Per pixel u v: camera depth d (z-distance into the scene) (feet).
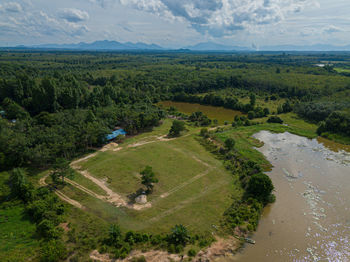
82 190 197.57
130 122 335.47
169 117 434.71
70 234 146.30
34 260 127.44
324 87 534.37
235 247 142.00
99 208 174.50
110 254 133.18
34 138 245.04
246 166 230.48
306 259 134.21
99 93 469.98
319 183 216.74
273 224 162.30
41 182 208.03
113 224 152.66
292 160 264.72
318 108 407.64
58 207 166.91
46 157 224.33
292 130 362.53
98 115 344.49
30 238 143.54
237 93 597.93
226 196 190.80
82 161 250.16
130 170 231.09
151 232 151.33
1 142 228.63
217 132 348.18
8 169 226.58
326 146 305.94
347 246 143.13
